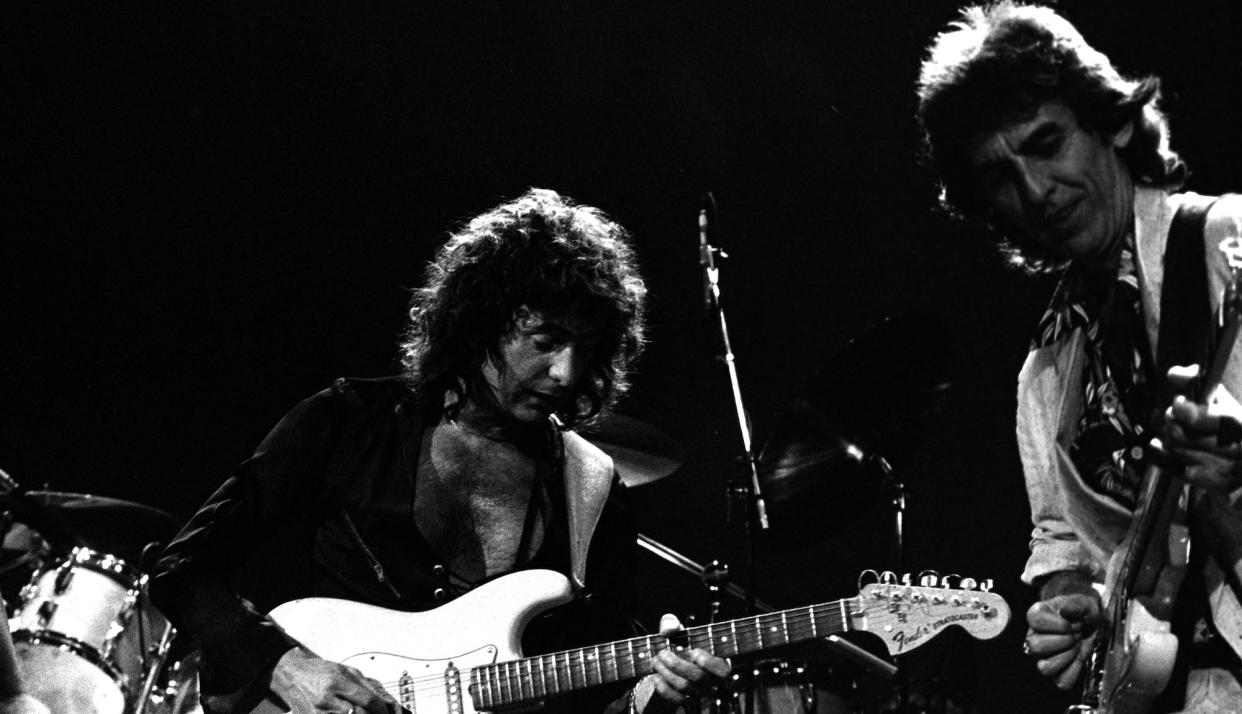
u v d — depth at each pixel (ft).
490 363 11.42
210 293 21.02
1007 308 21.99
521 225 11.61
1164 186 8.58
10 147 20.52
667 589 21.24
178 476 20.70
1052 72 8.37
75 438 20.54
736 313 22.31
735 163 22.33
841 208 22.38
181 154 21.01
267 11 21.18
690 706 11.64
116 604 15.25
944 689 15.33
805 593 21.67
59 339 20.62
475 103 21.79
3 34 20.45
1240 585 7.79
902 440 15.84
